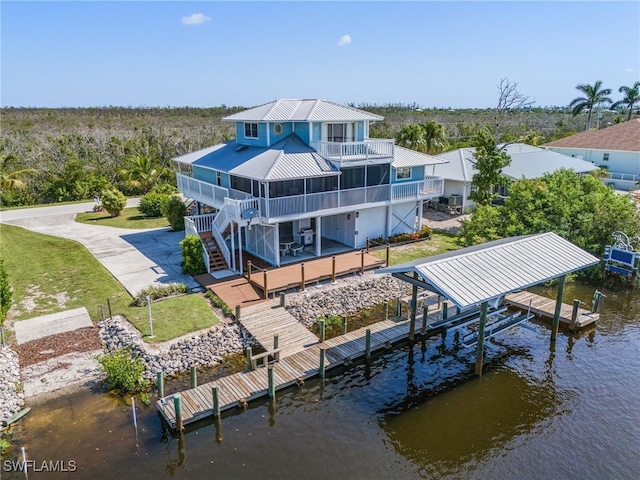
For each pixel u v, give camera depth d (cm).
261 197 2361
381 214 2888
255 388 1545
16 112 9625
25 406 1437
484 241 2759
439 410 1523
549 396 1596
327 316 2094
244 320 1923
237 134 3084
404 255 2694
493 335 1906
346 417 1481
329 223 2950
